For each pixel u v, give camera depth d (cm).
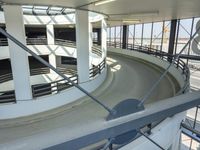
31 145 79
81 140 89
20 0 493
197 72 1011
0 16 1055
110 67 1123
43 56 1577
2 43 1048
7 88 1041
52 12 1196
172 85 745
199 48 927
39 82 1214
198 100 132
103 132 96
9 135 471
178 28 1045
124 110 103
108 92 723
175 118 392
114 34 1838
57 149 83
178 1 534
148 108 112
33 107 592
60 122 527
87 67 712
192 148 955
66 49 1228
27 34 1723
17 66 574
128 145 278
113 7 646
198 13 802
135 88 743
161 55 1154
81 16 676
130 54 1480
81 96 705
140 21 1191
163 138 353
